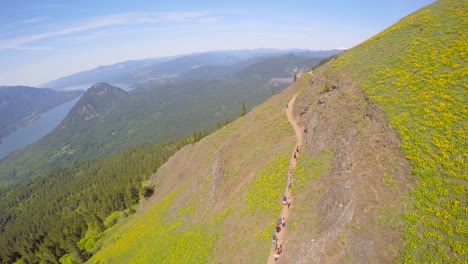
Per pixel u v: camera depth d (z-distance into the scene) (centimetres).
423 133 3472
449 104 3619
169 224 6650
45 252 14400
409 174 3209
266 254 3688
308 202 3956
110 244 9400
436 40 4856
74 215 19788
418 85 4134
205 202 6184
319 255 3097
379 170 3412
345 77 5419
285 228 3853
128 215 12619
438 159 3150
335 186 3697
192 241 5194
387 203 3103
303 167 4569
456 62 4144
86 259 10038
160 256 5556
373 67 5191
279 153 5488
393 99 4112
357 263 2842
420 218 2847
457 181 2917
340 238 3083
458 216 2689
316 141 4741
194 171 9231
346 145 4081
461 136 3225
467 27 4694
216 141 9512
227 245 4406
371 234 2964
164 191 10456
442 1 6016
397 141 3556
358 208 3216
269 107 8269
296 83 8575
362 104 4450
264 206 4503
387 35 6169
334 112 4825
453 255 2502
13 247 18588
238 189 5622
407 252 2702
